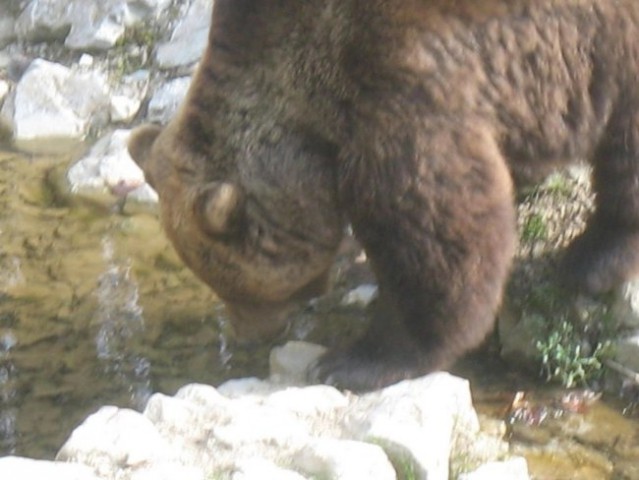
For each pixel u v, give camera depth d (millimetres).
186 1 13188
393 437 7516
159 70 12781
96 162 11523
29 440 8430
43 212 11109
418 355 8391
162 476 7070
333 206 8305
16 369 9180
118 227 10875
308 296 8992
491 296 8227
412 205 7879
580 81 8414
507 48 8102
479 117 8031
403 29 7785
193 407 7789
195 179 8234
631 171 8742
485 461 8000
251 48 8102
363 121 7867
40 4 13477
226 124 8188
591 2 8266
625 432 8461
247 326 8953
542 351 8875
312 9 7941
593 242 9047
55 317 9734
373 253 8203
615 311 8945
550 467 8148
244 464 7152
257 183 8180
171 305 9836
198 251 8367
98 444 7281
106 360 9250
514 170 8664
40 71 12516
